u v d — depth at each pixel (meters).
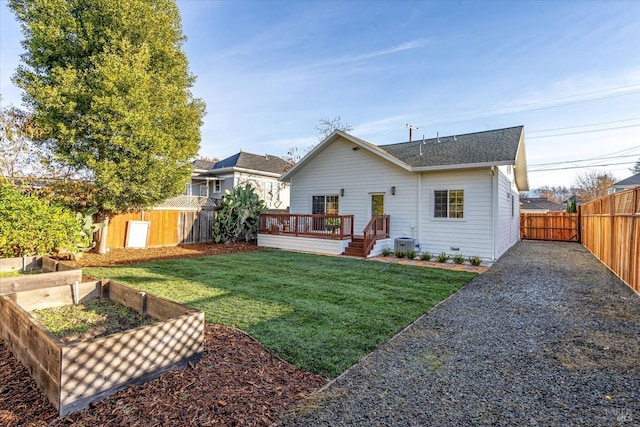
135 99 8.95
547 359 3.53
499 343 3.95
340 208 13.62
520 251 13.27
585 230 15.16
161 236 13.16
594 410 2.62
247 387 2.79
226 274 7.70
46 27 8.66
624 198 7.54
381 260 10.29
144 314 4.16
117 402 2.48
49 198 9.04
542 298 6.00
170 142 9.86
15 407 2.40
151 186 9.75
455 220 10.85
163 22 10.26
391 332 4.22
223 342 3.71
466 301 5.77
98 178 8.87
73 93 8.61
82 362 2.40
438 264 9.71
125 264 8.97
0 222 6.92
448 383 3.00
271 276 7.56
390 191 12.24
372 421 2.41
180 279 7.08
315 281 7.10
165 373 2.94
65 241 8.10
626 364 3.43
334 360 3.38
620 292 6.47
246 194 14.65
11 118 8.98
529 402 2.72
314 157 14.31
